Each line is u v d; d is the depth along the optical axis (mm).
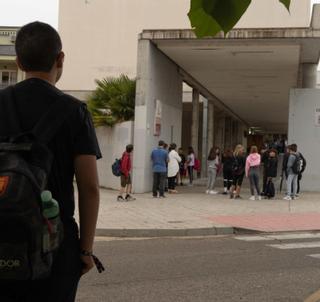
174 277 8172
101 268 2920
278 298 7047
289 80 29203
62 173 2564
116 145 23344
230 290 7426
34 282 2461
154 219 14266
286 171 20109
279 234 13062
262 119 52688
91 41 46719
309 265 9227
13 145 2375
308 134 22906
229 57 23812
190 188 24906
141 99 21203
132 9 46250
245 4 1895
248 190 24281
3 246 2156
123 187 18453
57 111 2551
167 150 21359
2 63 42125
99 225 13047
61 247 2541
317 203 18766
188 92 36406
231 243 11680
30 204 2189
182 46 21953
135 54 46281
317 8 20141
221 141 45312
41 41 2588
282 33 20266
